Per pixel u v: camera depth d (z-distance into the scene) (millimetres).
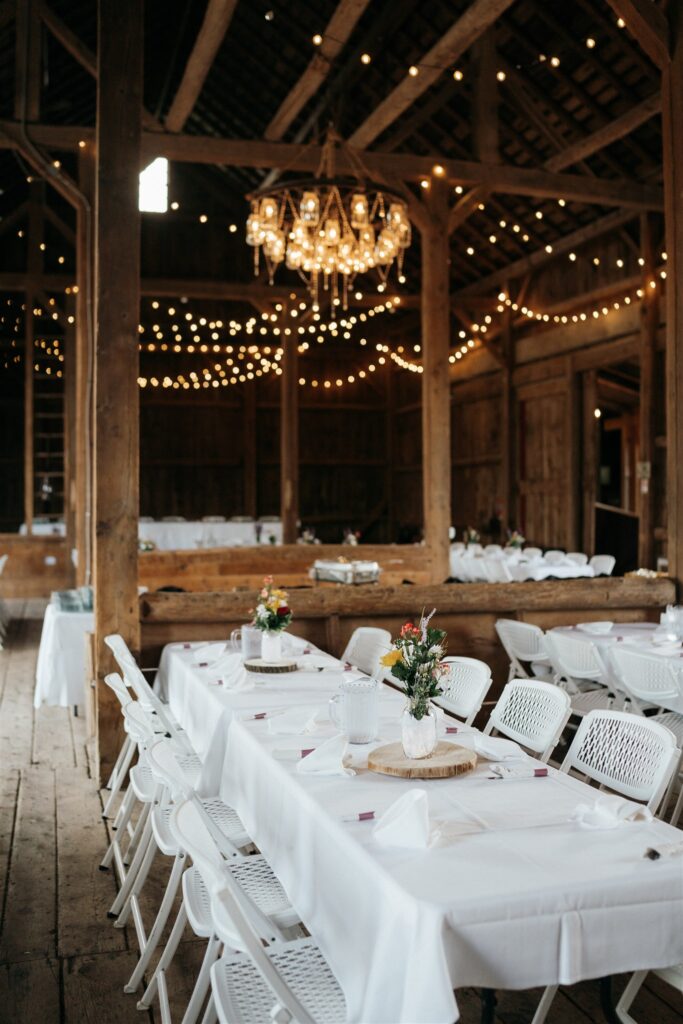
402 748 2594
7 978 2775
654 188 9719
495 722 3328
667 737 2506
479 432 15148
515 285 13586
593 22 8539
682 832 2023
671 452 5270
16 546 12695
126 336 4719
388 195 6848
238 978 1974
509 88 9422
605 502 15492
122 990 2707
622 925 1755
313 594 5082
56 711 6344
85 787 4648
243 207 15641
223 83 12156
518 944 1689
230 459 16734
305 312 13664
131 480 4727
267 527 13812
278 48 10586
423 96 10125
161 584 8656
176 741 3689
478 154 9117
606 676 4367
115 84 4715
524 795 2264
